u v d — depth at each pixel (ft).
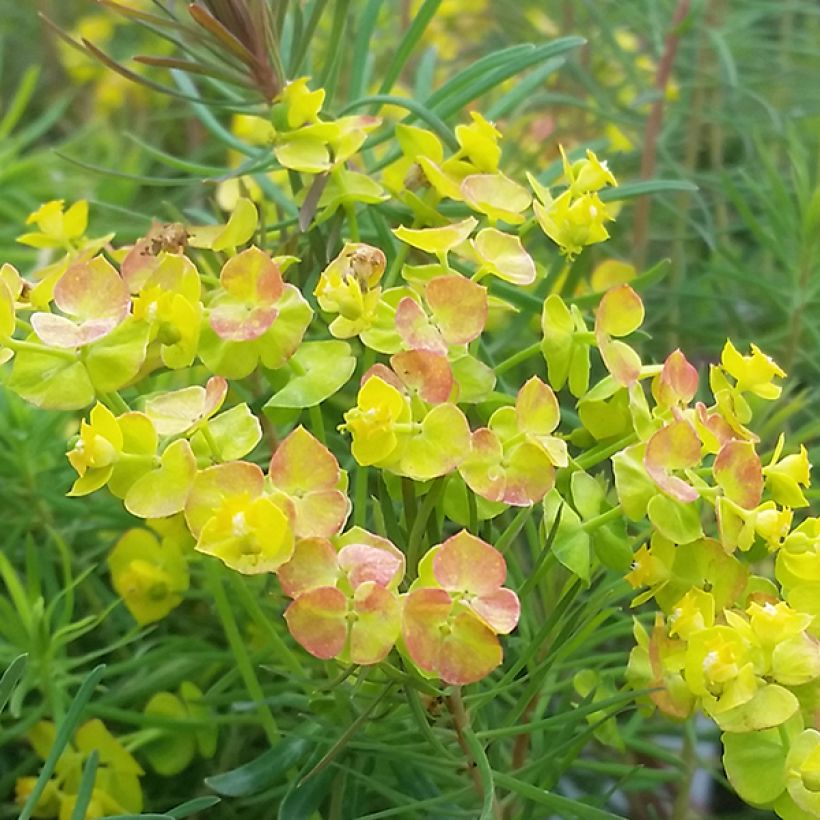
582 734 0.58
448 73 1.33
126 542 0.74
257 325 0.53
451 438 0.49
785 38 1.31
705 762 0.81
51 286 0.58
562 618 0.63
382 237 0.70
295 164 0.63
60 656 0.76
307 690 0.65
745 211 0.93
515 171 1.09
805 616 0.50
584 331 0.56
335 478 0.49
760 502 0.56
